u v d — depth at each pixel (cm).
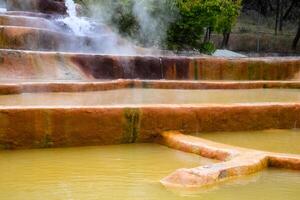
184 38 1519
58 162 362
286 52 2908
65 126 411
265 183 317
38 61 790
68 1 1379
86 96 629
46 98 577
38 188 295
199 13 1460
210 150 390
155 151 413
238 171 325
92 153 396
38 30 988
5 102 519
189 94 736
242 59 1091
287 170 357
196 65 1015
